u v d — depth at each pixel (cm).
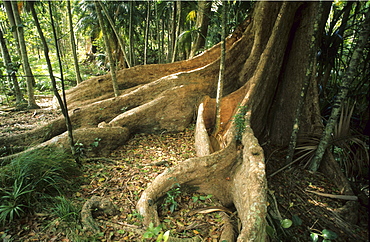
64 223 271
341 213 387
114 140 477
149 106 552
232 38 698
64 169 360
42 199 303
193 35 971
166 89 603
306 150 512
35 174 316
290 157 493
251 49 655
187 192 364
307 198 420
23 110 664
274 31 555
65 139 428
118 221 291
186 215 322
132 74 689
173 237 268
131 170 404
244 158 374
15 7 590
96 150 445
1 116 607
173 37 936
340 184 443
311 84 545
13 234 253
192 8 900
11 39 791
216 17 902
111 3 1127
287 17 552
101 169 399
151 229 222
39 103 768
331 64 644
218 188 373
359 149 488
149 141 528
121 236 267
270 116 618
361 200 437
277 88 618
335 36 606
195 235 287
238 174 363
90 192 340
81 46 1825
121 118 522
